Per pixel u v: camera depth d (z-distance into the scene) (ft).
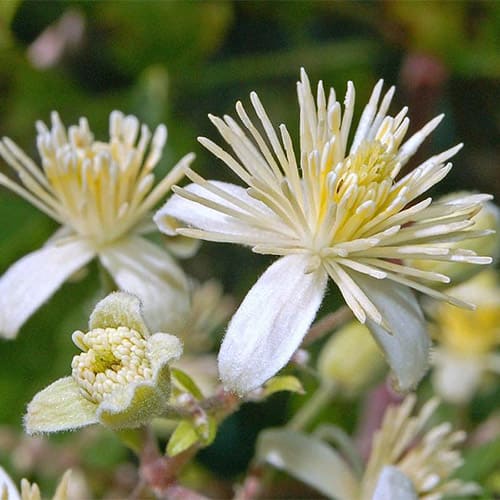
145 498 0.46
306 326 0.43
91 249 0.49
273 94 0.67
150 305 0.48
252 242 0.44
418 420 0.50
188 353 0.53
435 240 0.44
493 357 0.59
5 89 0.66
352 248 0.43
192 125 0.65
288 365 0.46
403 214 0.43
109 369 0.42
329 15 0.66
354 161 0.44
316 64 0.65
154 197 0.49
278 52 0.69
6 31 0.64
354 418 0.60
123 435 0.46
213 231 0.44
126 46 0.66
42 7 0.66
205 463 0.61
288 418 0.60
